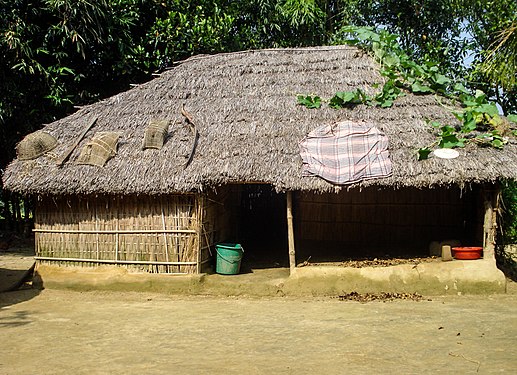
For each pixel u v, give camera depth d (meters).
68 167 9.52
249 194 14.09
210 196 9.87
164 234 9.28
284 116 9.86
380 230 11.88
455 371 5.05
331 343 6.05
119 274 9.34
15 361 5.61
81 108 11.24
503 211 10.49
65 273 9.54
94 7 13.09
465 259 9.05
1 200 15.05
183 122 10.10
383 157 8.78
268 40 18.31
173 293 9.12
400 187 8.65
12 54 12.74
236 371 5.15
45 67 13.84
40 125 13.89
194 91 10.95
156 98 10.96
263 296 8.88
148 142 9.56
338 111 9.89
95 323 7.21
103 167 9.38
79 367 5.38
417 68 10.42
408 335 6.32
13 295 9.15
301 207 12.38
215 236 10.46
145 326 7.00
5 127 13.77
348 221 12.10
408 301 8.25
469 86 15.95
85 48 14.16
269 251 12.30
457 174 8.43
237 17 17.72
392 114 9.70
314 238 12.30
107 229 9.50
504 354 5.54
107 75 15.37
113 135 9.84
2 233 15.02
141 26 15.63
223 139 9.52
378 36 11.19
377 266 9.05
